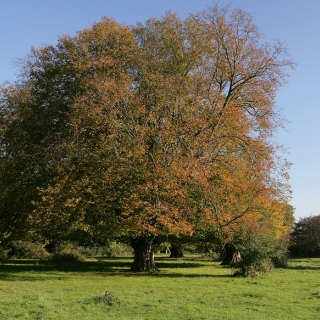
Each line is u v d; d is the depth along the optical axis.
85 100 25.56
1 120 28.89
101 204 25.00
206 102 26.97
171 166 24.25
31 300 15.52
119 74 26.94
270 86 27.72
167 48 28.59
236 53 27.61
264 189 26.05
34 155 26.16
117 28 28.66
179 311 13.77
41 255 48.50
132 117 25.77
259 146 26.52
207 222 25.44
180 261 48.31
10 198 27.27
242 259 27.19
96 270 30.83
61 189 24.22
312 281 23.95
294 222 71.94
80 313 13.12
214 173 25.94
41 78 28.95
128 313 13.32
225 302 15.88
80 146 25.56
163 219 23.55
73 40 29.06
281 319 12.82
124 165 24.95
